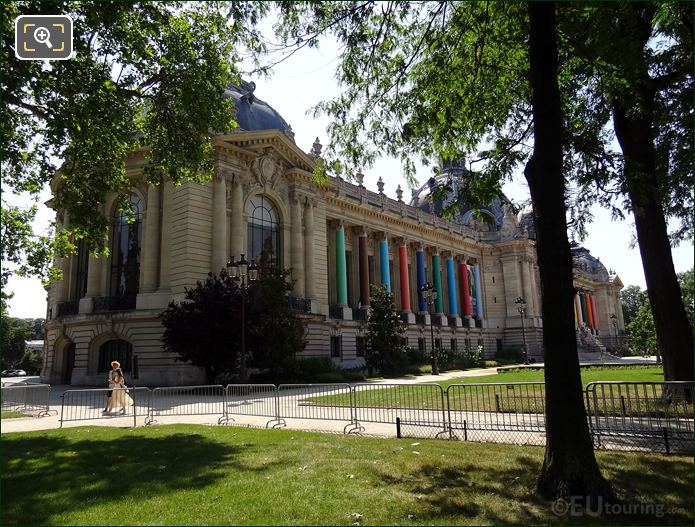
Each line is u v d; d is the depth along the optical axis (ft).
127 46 54.80
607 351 310.65
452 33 41.19
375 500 22.79
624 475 26.45
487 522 19.88
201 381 107.96
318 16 32.63
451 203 42.27
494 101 45.70
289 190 139.64
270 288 100.27
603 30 33.68
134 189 122.52
